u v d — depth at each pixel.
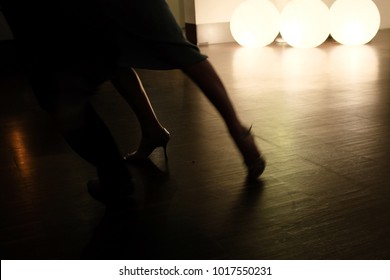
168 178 1.79
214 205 1.55
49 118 2.74
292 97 3.04
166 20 1.46
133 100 1.88
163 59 1.50
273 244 1.29
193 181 1.75
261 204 1.54
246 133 1.70
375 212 1.44
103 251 1.31
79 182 1.80
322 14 5.31
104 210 1.56
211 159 1.97
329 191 1.60
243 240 1.32
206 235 1.36
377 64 4.12
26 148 2.23
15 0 1.33
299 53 5.02
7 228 1.47
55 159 2.06
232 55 5.09
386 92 3.03
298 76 3.74
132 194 1.66
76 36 1.35
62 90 1.40
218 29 6.20
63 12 1.32
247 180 1.73
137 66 1.49
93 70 1.40
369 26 5.27
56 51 1.36
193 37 6.23
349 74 3.72
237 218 1.45
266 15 5.49
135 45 1.46
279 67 4.21
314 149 2.02
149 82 3.71
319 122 2.43
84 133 1.47
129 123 2.57
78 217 1.52
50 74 1.39
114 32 1.39
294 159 1.92
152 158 2.02
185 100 3.04
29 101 3.19
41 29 1.34
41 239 1.39
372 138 2.13
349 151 1.98
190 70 1.55
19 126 2.61
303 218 1.43
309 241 1.30
